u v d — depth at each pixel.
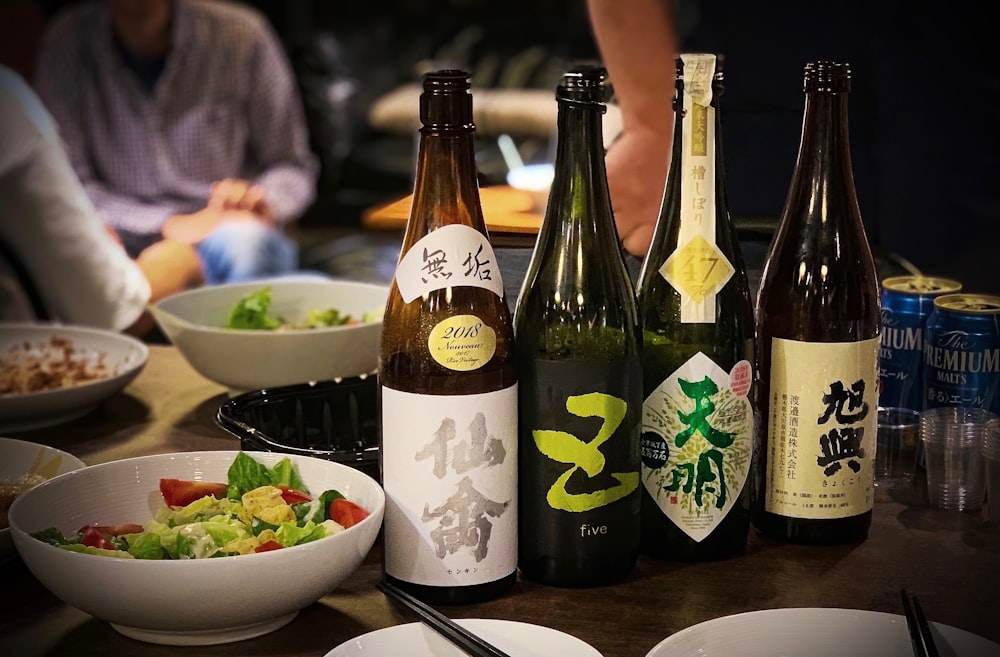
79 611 0.78
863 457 0.87
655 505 0.85
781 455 0.88
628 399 0.78
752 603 0.78
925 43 1.88
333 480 0.81
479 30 3.50
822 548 0.88
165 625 0.69
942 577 0.83
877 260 1.37
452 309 0.74
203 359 1.23
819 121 0.86
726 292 0.82
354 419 1.06
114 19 3.35
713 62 0.81
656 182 1.17
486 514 0.76
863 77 1.62
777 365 0.87
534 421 0.78
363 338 1.26
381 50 3.62
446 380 0.74
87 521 0.80
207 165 3.48
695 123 0.81
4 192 2.03
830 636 0.71
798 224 0.87
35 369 1.29
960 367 0.98
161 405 1.24
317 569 0.69
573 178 0.79
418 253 0.75
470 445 0.74
